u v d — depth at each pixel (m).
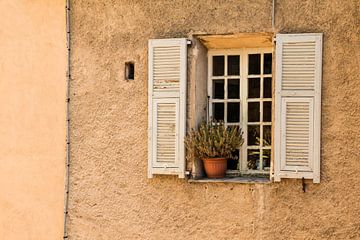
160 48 6.40
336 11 6.00
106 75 6.66
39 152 6.93
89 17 6.73
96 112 6.68
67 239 6.78
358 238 5.91
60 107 6.84
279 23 6.14
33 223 6.96
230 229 6.22
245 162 6.57
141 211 6.51
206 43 6.52
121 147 6.58
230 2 6.27
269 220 6.12
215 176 6.40
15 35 7.05
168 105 6.36
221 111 6.68
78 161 6.74
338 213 5.96
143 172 6.50
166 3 6.46
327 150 5.98
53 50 6.88
